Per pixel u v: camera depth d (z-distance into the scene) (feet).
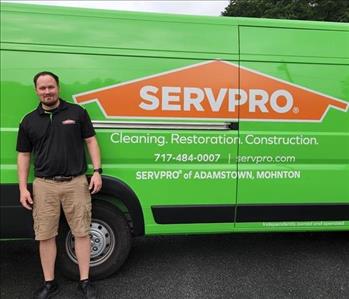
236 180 13.71
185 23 13.19
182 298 12.38
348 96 14.23
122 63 12.85
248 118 13.65
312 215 14.26
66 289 12.82
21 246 16.63
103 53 12.73
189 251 16.14
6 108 12.28
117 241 13.34
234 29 13.48
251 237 17.83
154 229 13.44
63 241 13.02
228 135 13.55
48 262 12.27
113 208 13.24
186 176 13.43
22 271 14.26
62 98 12.55
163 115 13.16
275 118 13.80
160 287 13.07
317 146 14.10
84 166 12.39
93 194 13.00
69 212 12.14
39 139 11.83
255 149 13.75
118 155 13.02
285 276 13.97
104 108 12.83
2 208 12.38
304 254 15.94
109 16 12.76
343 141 14.25
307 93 13.96
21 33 12.27
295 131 13.94
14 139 12.34
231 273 14.14
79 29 12.59
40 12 12.38
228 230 13.87
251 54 13.58
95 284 13.21
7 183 12.38
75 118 12.04
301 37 13.89
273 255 15.80
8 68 12.23
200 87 13.29
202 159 13.50
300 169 14.07
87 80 12.67
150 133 13.12
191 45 13.23
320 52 13.99
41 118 11.84
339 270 14.51
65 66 12.53
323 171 14.20
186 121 13.29
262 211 13.93
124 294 12.59
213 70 13.37
